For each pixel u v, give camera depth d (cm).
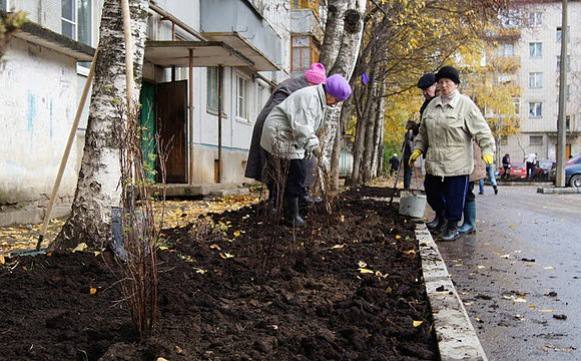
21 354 324
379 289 477
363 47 1861
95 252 525
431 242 749
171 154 1638
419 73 2544
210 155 2094
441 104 859
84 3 1243
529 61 6906
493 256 754
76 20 1203
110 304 413
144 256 344
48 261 507
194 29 1902
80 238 541
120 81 545
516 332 436
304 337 362
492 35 2466
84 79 1211
